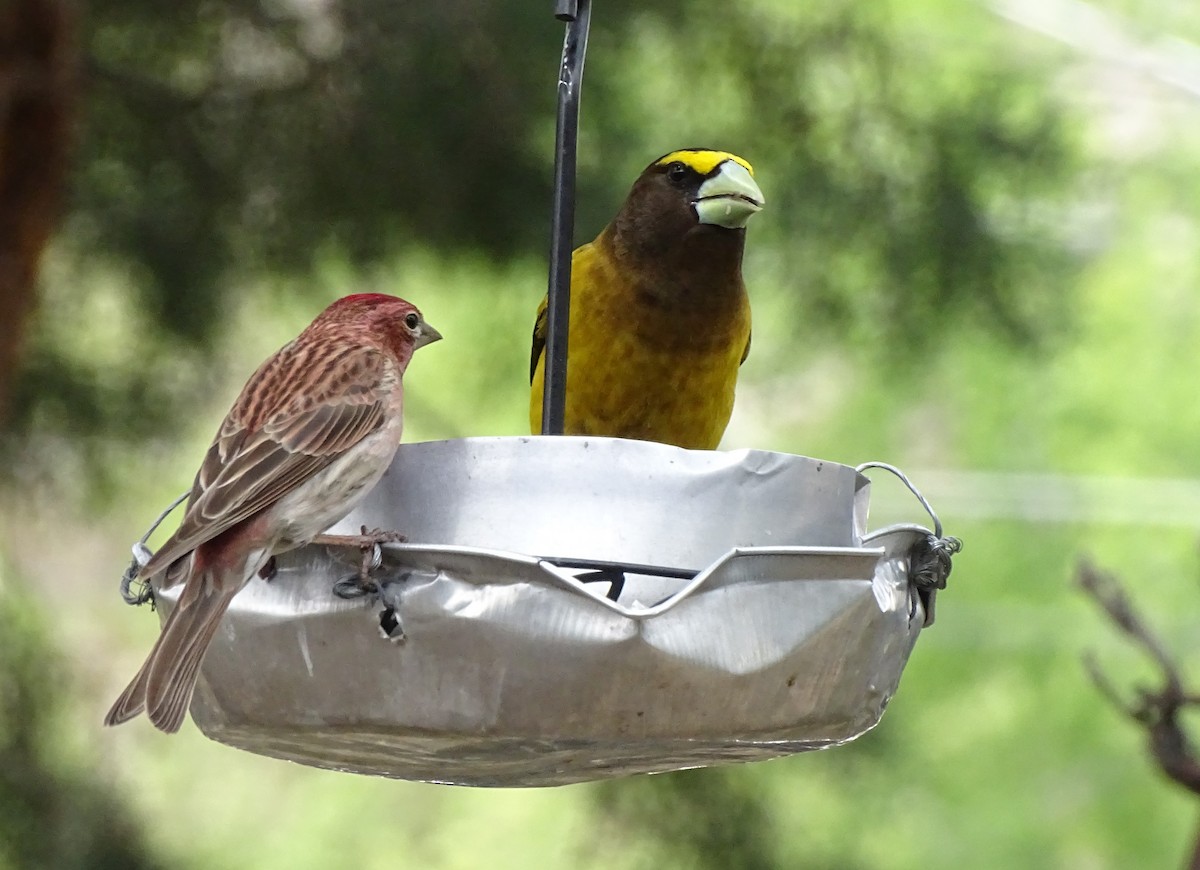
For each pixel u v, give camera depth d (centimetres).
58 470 1206
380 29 1156
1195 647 2364
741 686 507
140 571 539
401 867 1805
